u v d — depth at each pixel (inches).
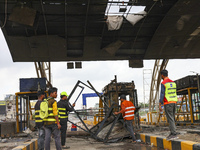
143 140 387.2
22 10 506.6
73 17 620.4
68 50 793.6
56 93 256.7
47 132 243.8
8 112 3253.0
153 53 811.4
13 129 493.7
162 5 557.9
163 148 305.1
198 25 679.1
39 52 753.0
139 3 580.4
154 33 707.4
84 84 456.1
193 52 824.3
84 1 547.5
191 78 663.1
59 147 245.3
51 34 695.1
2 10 555.2
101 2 553.9
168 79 282.7
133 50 810.2
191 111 637.9
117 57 826.2
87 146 368.2
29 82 557.6
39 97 266.5
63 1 540.7
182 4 585.6
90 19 628.7
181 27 687.1
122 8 587.2
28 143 321.7
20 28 641.6
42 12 583.8
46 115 241.1
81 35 714.2
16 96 539.2
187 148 244.7
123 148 325.7
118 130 459.2
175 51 812.0
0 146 338.3
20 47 722.2
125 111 389.4
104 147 346.3
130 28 693.9
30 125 553.0
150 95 1576.0
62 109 349.4
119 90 572.4
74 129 660.1
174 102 277.1
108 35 722.8
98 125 579.8
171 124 280.7
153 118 960.9
